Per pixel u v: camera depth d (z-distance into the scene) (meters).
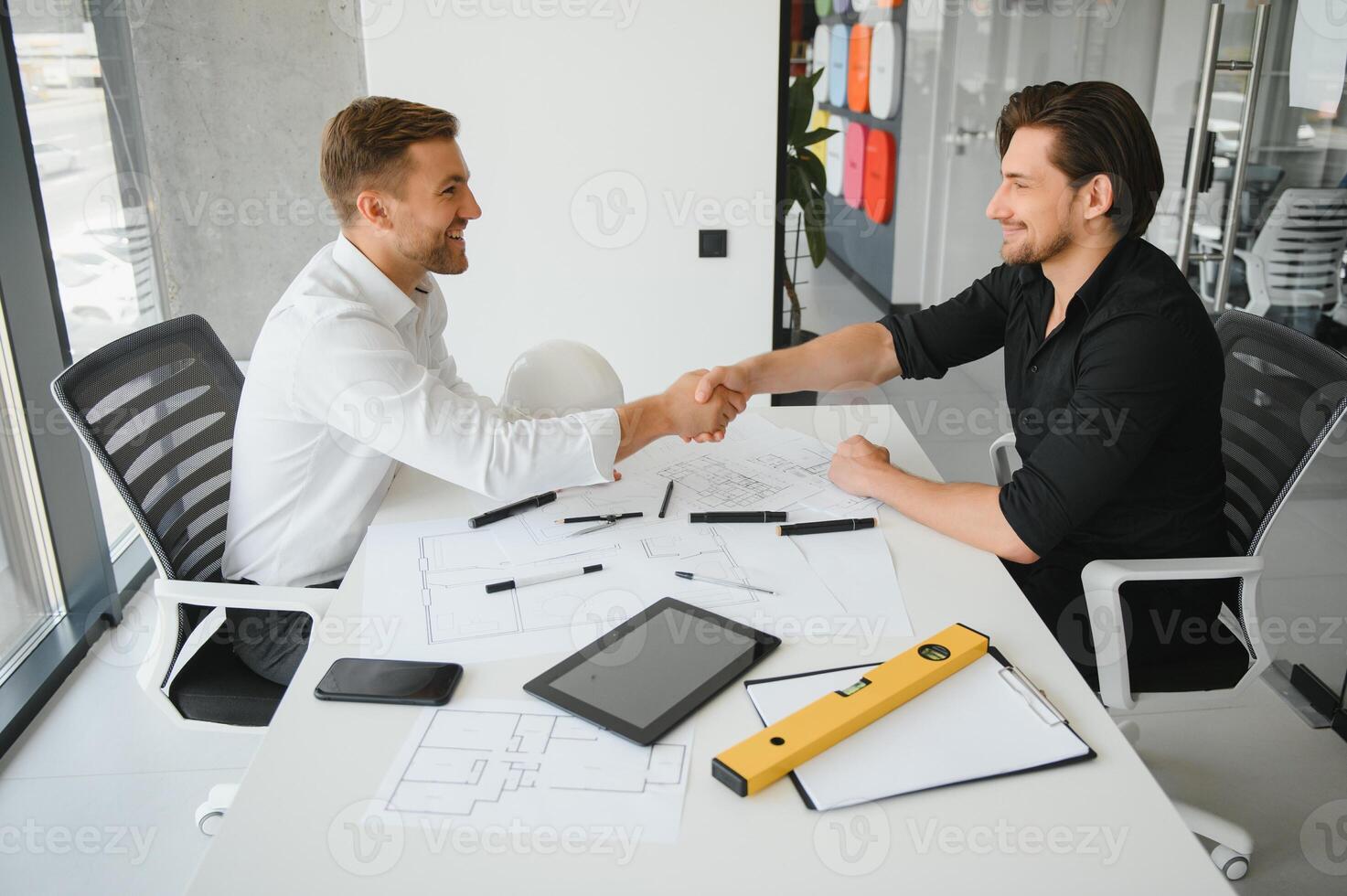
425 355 1.79
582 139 2.83
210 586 1.45
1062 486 1.39
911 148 2.90
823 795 0.93
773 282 3.00
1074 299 1.54
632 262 2.96
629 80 2.78
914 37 2.79
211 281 4.03
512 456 1.44
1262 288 2.80
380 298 1.61
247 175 3.92
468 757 0.99
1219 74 2.62
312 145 3.93
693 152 2.86
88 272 2.89
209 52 3.76
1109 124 1.44
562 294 2.98
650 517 1.50
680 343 3.05
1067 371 1.58
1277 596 2.57
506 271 2.95
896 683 1.06
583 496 1.58
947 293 3.04
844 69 2.84
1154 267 1.50
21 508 2.41
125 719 2.26
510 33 2.73
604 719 1.03
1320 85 2.65
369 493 1.63
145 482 1.53
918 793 0.94
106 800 2.01
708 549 1.40
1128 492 1.58
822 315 3.10
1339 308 2.84
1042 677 1.11
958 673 1.11
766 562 1.36
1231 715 2.21
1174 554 1.60
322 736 1.02
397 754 0.99
